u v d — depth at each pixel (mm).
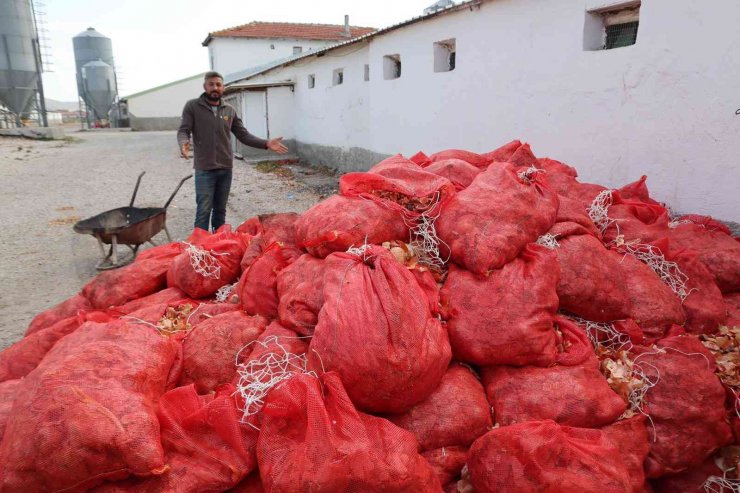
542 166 4062
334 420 1961
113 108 43312
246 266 3400
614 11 5418
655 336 2770
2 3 30781
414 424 2232
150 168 14945
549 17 5992
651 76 4758
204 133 6234
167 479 1950
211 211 6793
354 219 2758
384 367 2066
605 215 3527
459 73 7891
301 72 15672
